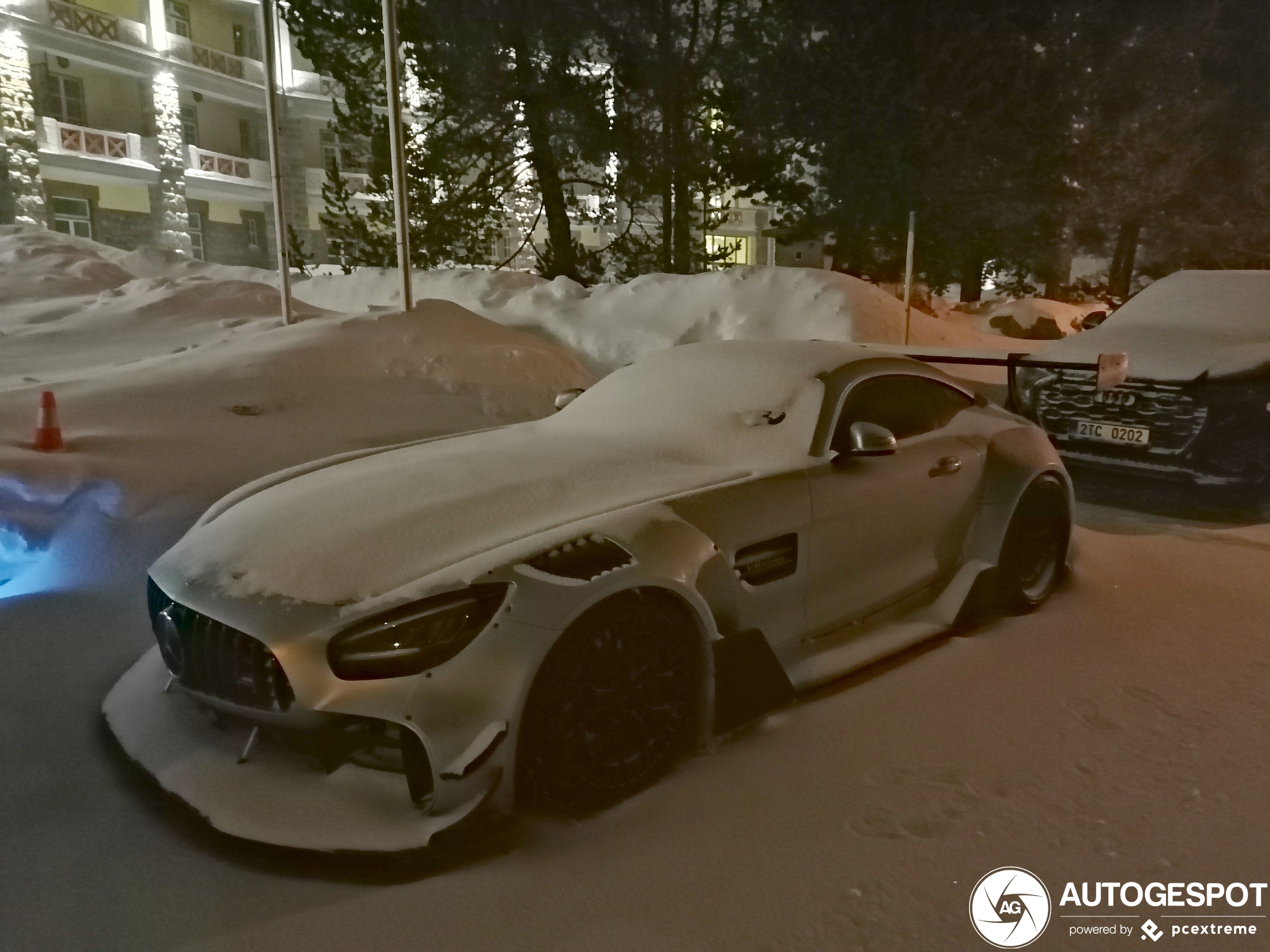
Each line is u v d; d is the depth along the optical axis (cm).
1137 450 632
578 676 262
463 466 357
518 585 257
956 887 240
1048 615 436
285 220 1115
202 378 789
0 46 2328
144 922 229
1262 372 586
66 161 2528
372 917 230
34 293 1475
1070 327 2323
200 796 265
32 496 494
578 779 266
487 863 250
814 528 346
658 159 1920
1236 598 457
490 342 1045
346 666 251
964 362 950
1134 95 2439
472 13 1748
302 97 3192
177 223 2861
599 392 457
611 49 1862
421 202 1875
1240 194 2772
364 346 945
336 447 665
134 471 552
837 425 374
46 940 223
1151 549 539
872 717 332
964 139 2191
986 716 333
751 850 255
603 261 2050
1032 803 278
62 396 703
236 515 331
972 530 427
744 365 427
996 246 2531
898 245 2258
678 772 294
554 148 1903
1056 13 2247
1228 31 2470
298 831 250
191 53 2856
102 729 321
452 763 244
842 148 2108
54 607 425
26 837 261
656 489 324
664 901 235
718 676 301
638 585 273
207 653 274
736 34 1959
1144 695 351
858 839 261
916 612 406
